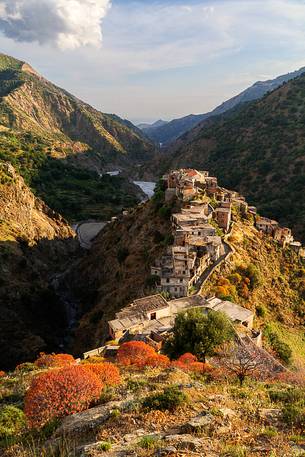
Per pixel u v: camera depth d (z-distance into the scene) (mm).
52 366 42781
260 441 16688
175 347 44312
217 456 14852
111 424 19641
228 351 41531
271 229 112375
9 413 23125
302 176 199500
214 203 113812
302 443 16594
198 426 17812
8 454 19188
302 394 25125
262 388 28672
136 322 56875
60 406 22312
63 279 137250
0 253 118062
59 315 113562
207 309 60688
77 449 17016
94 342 77188
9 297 106438
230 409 20641
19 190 150750
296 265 101875
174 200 114250
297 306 86188
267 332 66438
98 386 24203
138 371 33219
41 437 20531
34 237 146375
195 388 25031
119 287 95062
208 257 81812
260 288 84750
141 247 106250
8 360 88250
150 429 18609
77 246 169000
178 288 70062
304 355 69688
